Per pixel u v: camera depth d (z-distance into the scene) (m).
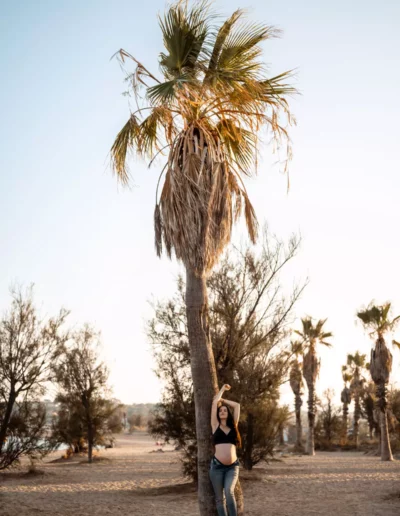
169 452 48.25
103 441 35.50
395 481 19.22
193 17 8.41
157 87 7.97
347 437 54.50
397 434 42.62
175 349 17.88
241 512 7.82
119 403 35.16
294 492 16.56
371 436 53.69
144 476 23.50
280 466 27.64
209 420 7.95
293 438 65.75
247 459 21.78
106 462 33.53
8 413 17.73
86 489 18.64
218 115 9.02
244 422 21.25
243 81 8.52
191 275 8.31
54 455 42.88
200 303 8.24
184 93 8.37
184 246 8.13
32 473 23.95
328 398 50.72
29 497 16.23
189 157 8.30
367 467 26.78
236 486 7.89
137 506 14.21
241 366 18.17
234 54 8.56
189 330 8.23
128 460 35.50
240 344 17.62
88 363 33.66
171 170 8.34
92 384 33.41
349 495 15.67
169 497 15.89
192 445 17.91
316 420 50.69
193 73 8.61
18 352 18.12
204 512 7.71
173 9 8.38
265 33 8.48
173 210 8.20
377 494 15.69
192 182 8.16
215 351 17.61
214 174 8.27
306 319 41.28
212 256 8.27
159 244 8.63
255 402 18.70
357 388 51.66
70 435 32.72
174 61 8.49
